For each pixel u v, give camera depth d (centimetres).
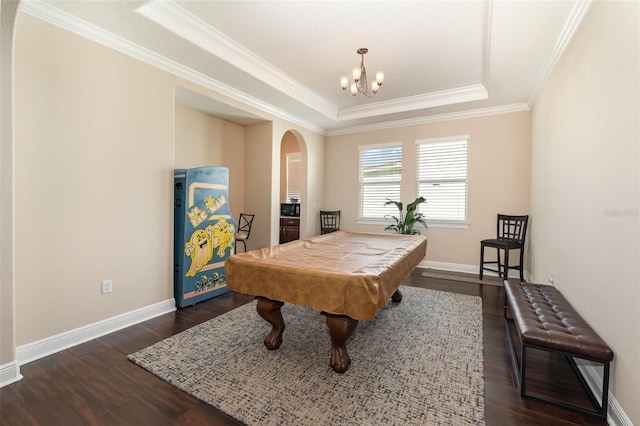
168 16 242
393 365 204
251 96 408
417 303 330
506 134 445
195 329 261
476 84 399
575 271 214
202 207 329
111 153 255
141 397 170
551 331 171
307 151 552
